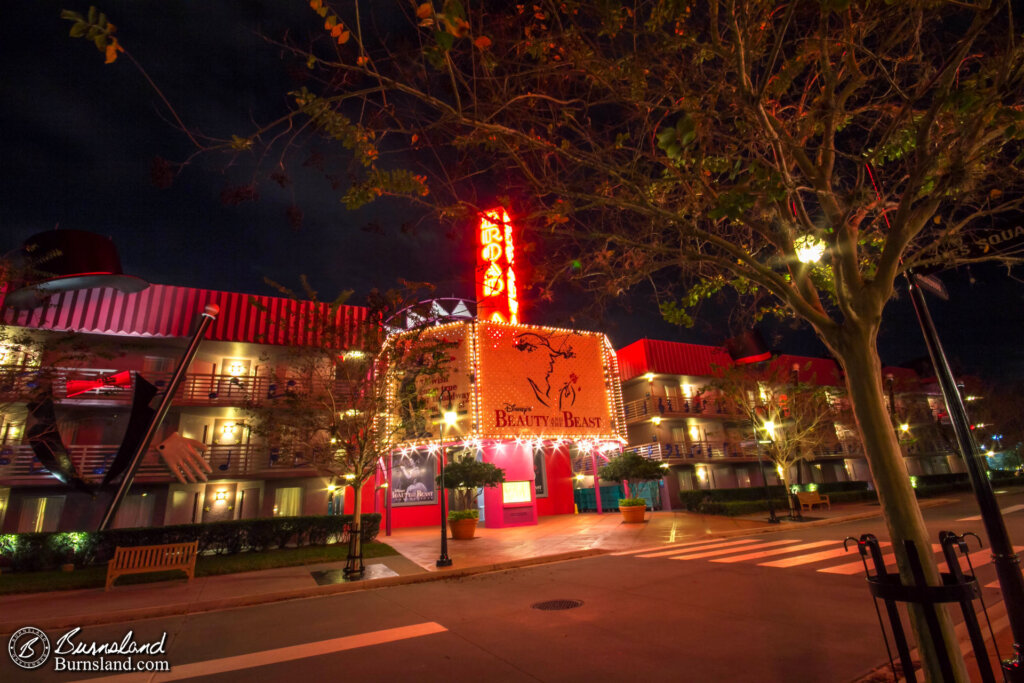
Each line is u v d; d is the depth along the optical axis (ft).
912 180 11.22
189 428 69.05
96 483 56.49
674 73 13.38
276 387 67.41
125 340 66.90
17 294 49.34
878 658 16.87
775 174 10.02
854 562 34.45
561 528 71.67
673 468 104.73
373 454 43.29
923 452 130.93
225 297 69.51
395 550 53.93
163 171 11.09
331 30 11.07
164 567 38.58
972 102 9.53
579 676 16.56
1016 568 12.25
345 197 13.26
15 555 45.96
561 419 82.28
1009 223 12.75
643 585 30.94
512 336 82.12
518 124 14.35
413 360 46.11
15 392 43.24
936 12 12.31
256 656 20.39
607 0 12.25
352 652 20.30
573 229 15.37
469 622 24.30
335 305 44.60
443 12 9.16
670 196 15.79
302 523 56.24
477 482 64.90
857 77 12.71
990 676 8.85
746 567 35.12
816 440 79.10
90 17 9.62
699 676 16.02
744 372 77.15
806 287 12.75
